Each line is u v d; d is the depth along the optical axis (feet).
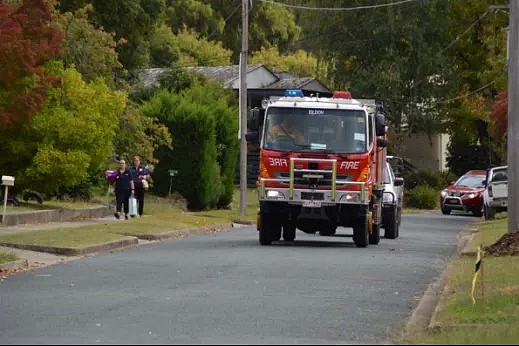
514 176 187.93
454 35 490.08
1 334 96.17
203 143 346.74
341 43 488.85
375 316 111.04
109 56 319.47
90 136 265.13
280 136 203.31
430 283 143.84
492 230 251.39
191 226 258.78
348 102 204.44
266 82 542.98
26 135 261.03
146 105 352.49
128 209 272.92
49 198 298.56
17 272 154.92
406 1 477.36
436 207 464.24
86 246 187.93
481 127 493.77
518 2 189.57
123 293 128.36
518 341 86.84
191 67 531.09
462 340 86.12
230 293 128.26
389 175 252.01
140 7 410.72
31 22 235.40
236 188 476.13
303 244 215.51
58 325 102.22
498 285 126.62
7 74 216.33
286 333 97.60
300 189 201.77
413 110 481.46
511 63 189.57
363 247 208.23
